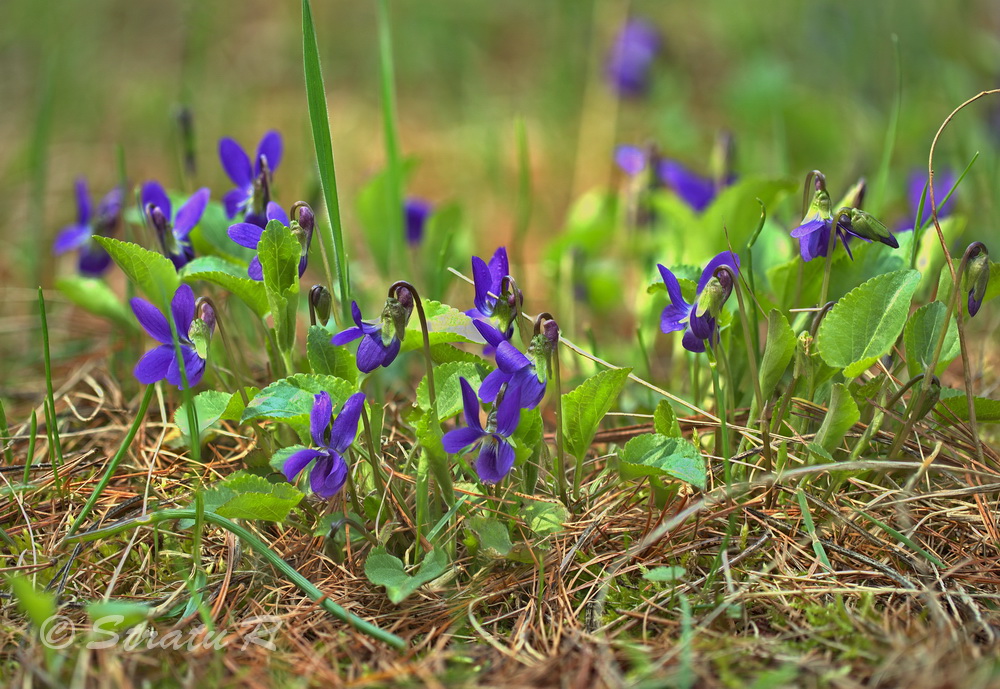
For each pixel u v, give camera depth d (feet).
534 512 2.08
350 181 3.47
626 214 2.67
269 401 2.06
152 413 2.28
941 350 2.13
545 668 1.99
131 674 1.99
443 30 4.61
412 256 2.63
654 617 2.02
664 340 2.57
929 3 4.04
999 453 2.19
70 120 3.75
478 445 2.09
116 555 2.10
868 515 2.07
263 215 2.18
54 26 4.24
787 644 2.00
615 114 3.66
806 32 4.23
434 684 1.98
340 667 2.01
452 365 2.10
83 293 2.35
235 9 4.73
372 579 2.03
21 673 1.98
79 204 2.40
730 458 2.13
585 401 2.09
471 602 2.04
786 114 3.41
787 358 2.10
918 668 1.96
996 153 2.84
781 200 2.46
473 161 3.68
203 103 3.90
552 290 2.67
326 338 2.12
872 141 3.27
